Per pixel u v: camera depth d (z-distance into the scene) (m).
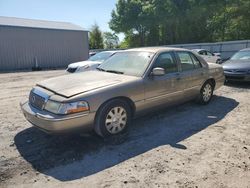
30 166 3.22
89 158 3.43
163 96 4.75
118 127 4.09
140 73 4.48
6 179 2.93
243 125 4.72
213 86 6.43
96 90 3.74
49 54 22.95
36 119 3.66
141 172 3.06
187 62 5.54
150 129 4.52
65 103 3.44
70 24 26.89
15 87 9.80
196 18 34.72
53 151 3.65
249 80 8.33
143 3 39.41
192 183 2.82
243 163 3.26
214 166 3.19
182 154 3.53
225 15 33.88
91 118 3.66
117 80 4.18
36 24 23.00
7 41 20.05
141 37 43.06
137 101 4.26
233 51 23.00
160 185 2.79
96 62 10.25
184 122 4.91
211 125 4.73
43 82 4.32
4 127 4.68
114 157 3.46
